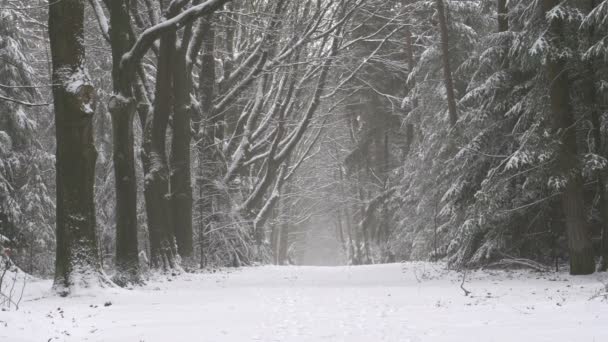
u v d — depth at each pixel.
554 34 17.16
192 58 26.70
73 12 15.88
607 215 17.12
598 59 17.34
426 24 39.22
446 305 12.21
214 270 26.47
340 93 46.50
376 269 26.20
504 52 21.22
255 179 40.22
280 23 32.00
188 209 25.44
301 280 21.08
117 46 19.08
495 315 10.48
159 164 22.98
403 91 46.62
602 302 10.90
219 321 10.66
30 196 27.09
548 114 18.20
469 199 22.12
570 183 17.03
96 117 34.53
